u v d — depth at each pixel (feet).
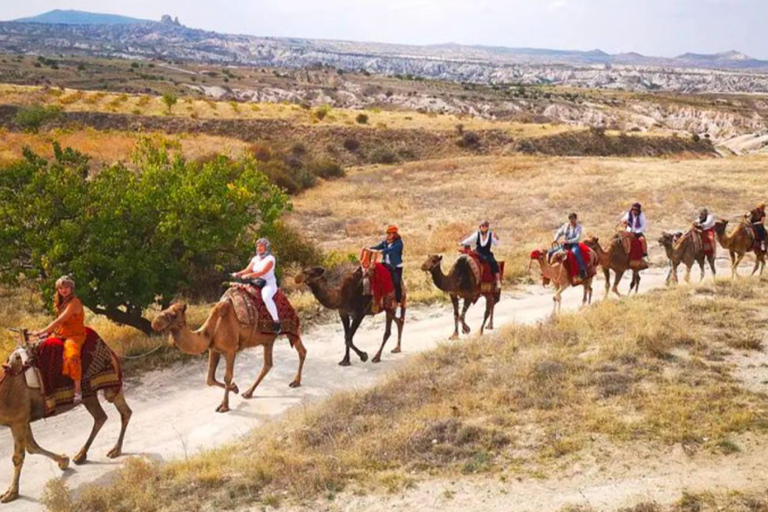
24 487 33.65
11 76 491.31
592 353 41.83
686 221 105.19
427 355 46.29
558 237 57.82
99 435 39.55
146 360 50.98
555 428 32.09
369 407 37.81
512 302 65.21
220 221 59.16
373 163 236.84
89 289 52.16
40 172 56.29
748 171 156.35
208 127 246.27
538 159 199.72
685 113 647.15
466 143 262.88
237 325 41.14
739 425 30.58
